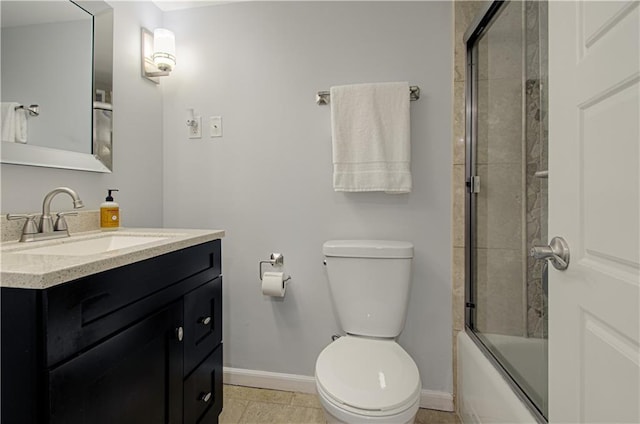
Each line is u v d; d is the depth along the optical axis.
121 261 0.82
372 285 1.41
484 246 1.43
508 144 1.28
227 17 1.73
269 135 1.69
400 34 1.56
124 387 0.84
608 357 0.55
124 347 0.84
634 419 0.50
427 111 1.54
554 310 0.71
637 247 0.49
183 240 1.09
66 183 1.26
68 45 1.25
